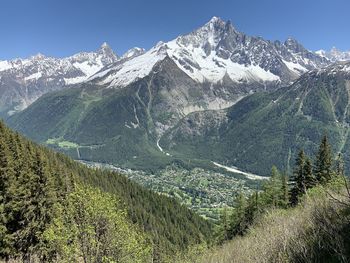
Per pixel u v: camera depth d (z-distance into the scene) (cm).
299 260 512
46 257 1666
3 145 4547
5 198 4184
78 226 1439
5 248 3747
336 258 473
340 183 779
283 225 694
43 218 4162
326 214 592
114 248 1479
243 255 689
